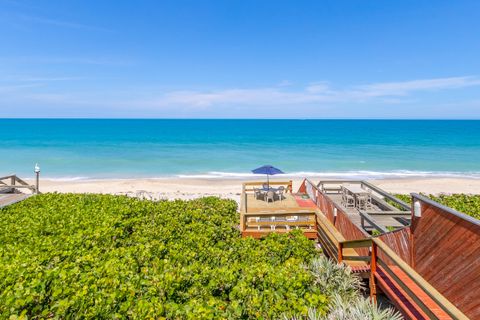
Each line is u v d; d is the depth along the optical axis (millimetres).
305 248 6879
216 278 4758
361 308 4340
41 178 23594
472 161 31938
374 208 11312
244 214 8922
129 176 24906
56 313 3523
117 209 9133
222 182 22734
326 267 5629
